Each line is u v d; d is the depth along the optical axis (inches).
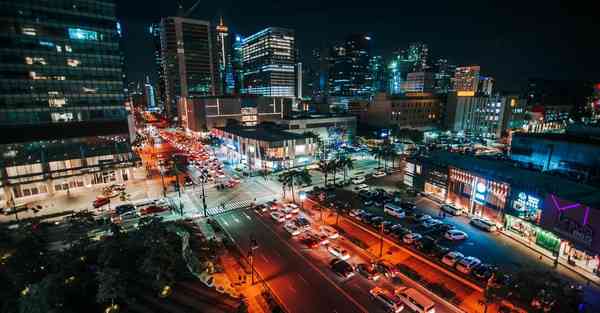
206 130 7450.8
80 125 3412.9
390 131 5930.1
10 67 2982.3
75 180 3248.0
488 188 2212.1
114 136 3639.3
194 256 1736.0
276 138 4111.7
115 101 3617.1
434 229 2159.2
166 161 4478.3
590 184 1968.5
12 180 2876.5
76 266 1505.9
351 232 2153.1
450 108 6791.3
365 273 1612.9
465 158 2854.3
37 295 1235.2
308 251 1895.9
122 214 2452.0
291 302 1419.8
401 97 6747.1
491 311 1316.4
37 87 3137.3
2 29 2928.2
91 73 3449.8
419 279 1584.6
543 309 1190.3
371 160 4520.2
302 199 2817.4
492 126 6190.9
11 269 1453.0
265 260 1796.3
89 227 1977.1
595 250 1491.1
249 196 2977.4
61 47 3257.9
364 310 1358.3
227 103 7618.1
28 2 3051.2
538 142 2637.8
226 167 4311.0
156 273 1471.5
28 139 3102.9
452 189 2571.4
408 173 3137.3
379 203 2679.6
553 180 1995.6
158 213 2554.1
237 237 2098.9
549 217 1718.8
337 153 4655.5
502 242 1963.6
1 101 2942.9
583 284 1492.4
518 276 1242.6
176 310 1368.1
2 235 1641.2
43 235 1926.7
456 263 1663.4
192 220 2411.4
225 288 1526.8
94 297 1429.6
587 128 3083.2
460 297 1432.1
